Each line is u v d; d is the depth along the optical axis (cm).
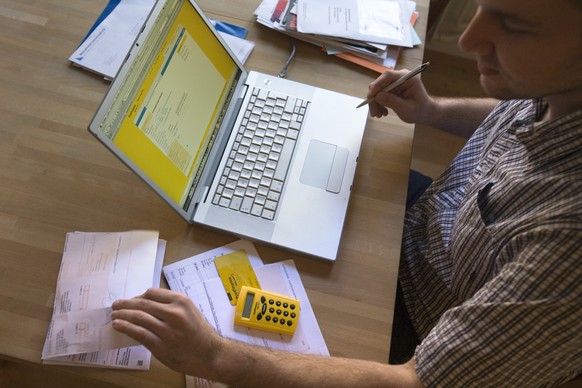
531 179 67
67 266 79
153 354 69
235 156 89
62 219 84
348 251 85
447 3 164
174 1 81
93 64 99
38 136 91
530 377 64
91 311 75
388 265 84
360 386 68
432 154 182
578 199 59
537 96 62
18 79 97
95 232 83
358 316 79
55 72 99
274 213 85
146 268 80
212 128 90
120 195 87
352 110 98
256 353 70
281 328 77
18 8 105
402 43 107
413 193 113
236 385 70
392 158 95
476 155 95
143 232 83
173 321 69
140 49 74
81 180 88
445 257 89
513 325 59
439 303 93
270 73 103
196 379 72
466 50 61
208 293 79
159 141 78
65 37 103
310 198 87
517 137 69
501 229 71
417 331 98
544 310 57
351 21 108
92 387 106
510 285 60
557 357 61
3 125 91
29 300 77
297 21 105
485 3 55
